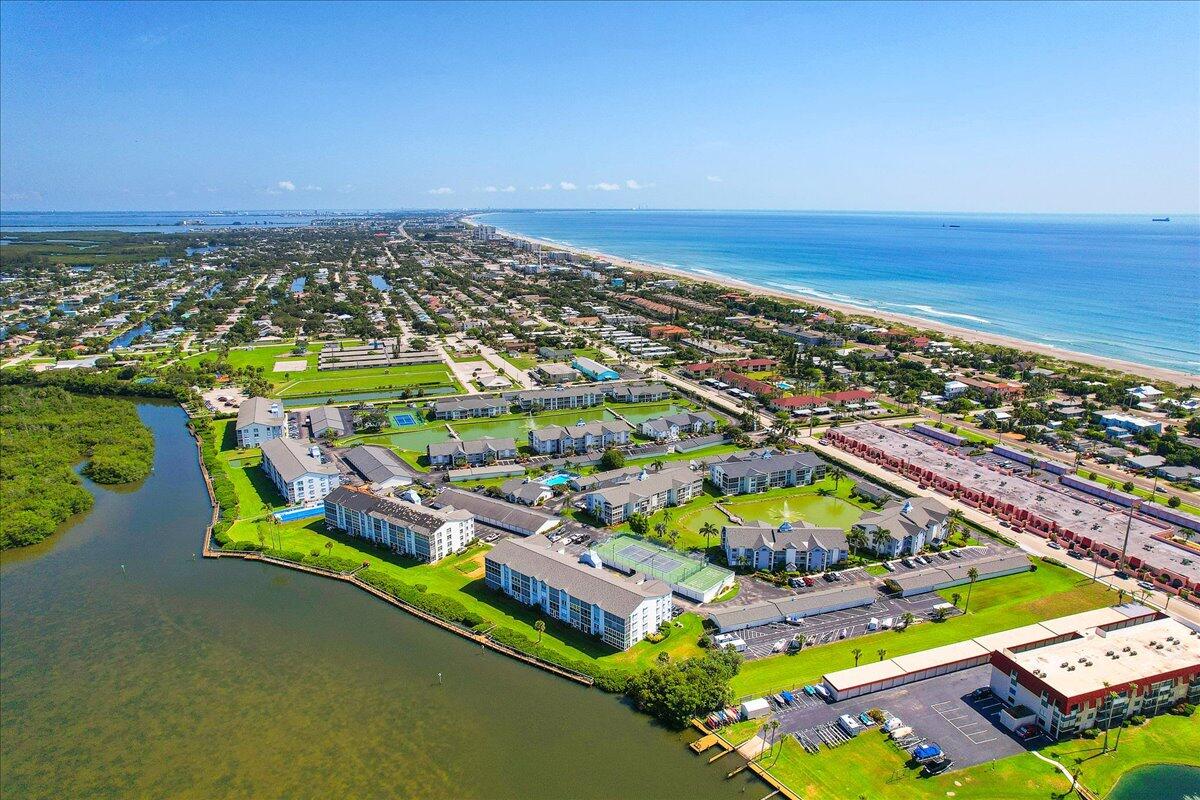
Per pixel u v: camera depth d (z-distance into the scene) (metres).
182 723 123.94
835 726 120.12
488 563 164.25
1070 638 140.38
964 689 129.88
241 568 176.12
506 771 112.56
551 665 136.88
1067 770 110.81
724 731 119.56
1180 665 124.38
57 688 133.12
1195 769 111.44
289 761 115.19
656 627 148.00
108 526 199.50
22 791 110.38
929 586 163.88
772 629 149.12
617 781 110.38
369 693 130.75
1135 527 189.62
